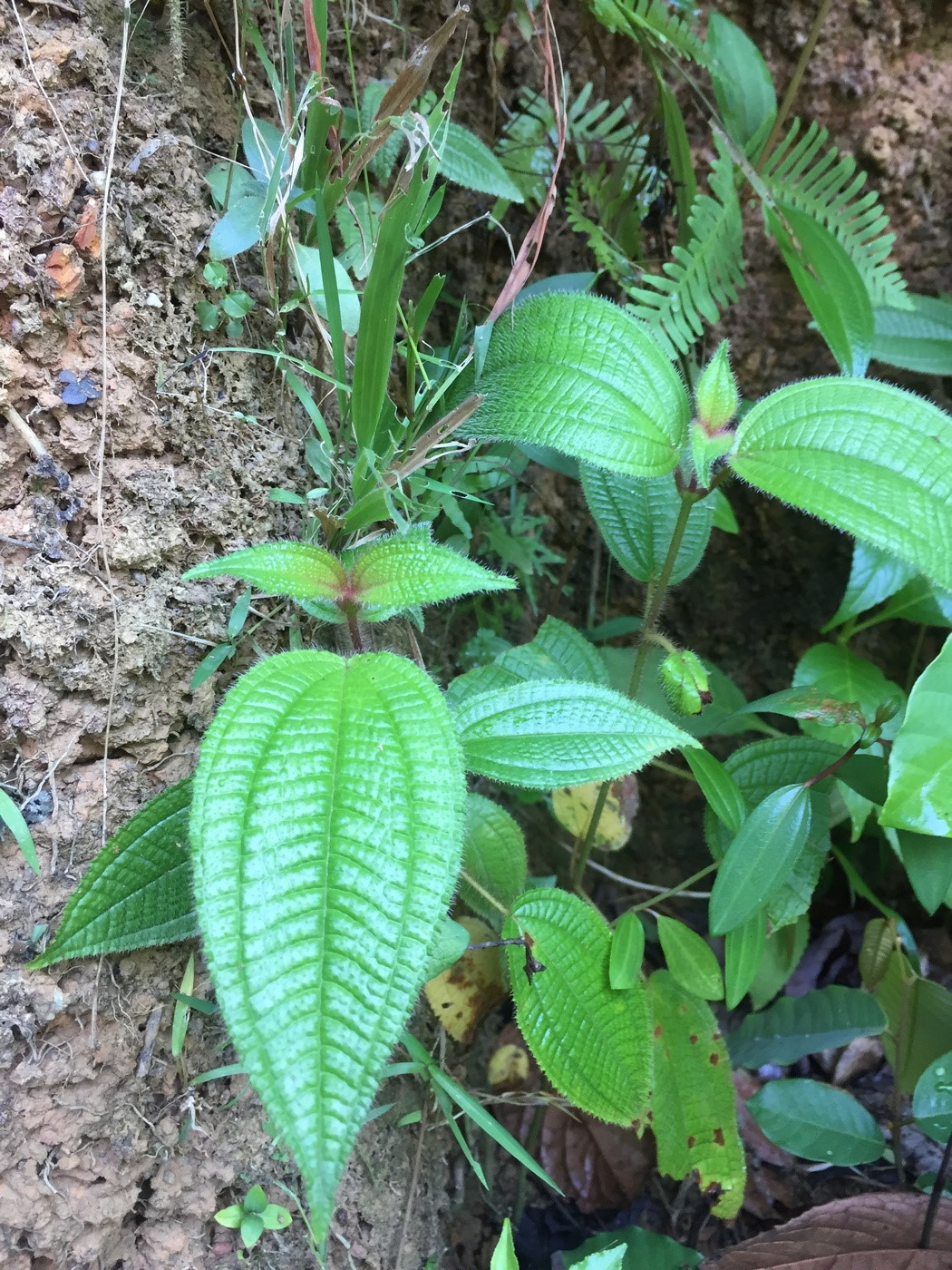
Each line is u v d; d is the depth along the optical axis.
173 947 0.26
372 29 0.34
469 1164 0.36
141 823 0.23
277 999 0.16
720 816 0.28
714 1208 0.31
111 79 0.25
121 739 0.26
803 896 0.31
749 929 0.30
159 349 0.27
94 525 0.26
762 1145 0.38
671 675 0.26
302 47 0.31
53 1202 0.24
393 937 0.16
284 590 0.22
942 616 0.38
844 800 0.35
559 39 0.39
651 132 0.39
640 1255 0.32
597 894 0.50
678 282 0.34
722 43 0.36
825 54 0.41
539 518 0.40
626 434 0.23
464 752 0.24
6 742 0.25
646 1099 0.28
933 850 0.28
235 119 0.29
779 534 0.48
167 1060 0.26
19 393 0.25
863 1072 0.41
